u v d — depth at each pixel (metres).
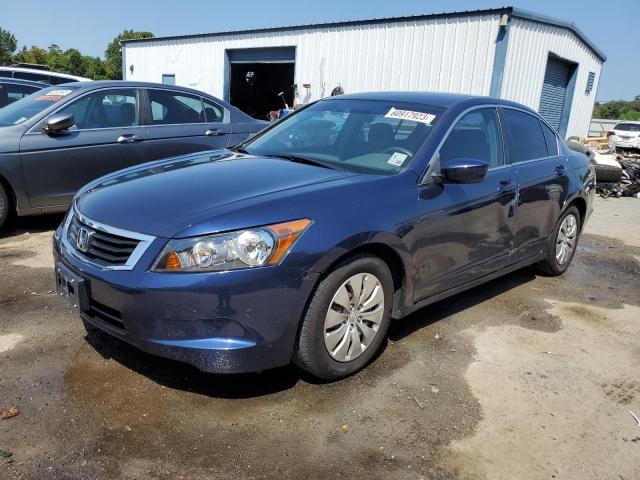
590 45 17.88
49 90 6.27
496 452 2.64
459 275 3.79
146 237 2.67
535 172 4.48
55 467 2.34
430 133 3.66
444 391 3.13
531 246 4.66
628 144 23.89
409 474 2.45
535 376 3.39
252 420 2.74
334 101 4.45
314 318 2.85
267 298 2.65
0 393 2.84
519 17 13.20
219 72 19.36
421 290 3.48
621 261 6.31
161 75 21.30
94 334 3.51
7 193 5.55
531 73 14.61
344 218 2.91
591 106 20.66
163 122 6.48
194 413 2.77
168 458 2.44
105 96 6.13
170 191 3.03
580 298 4.87
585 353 3.76
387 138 3.74
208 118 6.89
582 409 3.06
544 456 2.64
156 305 2.59
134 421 2.68
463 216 3.64
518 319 4.27
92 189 3.39
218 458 2.46
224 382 3.05
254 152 4.05
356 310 3.08
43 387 2.91
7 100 8.80
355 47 15.65
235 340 2.65
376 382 3.17
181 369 3.15
